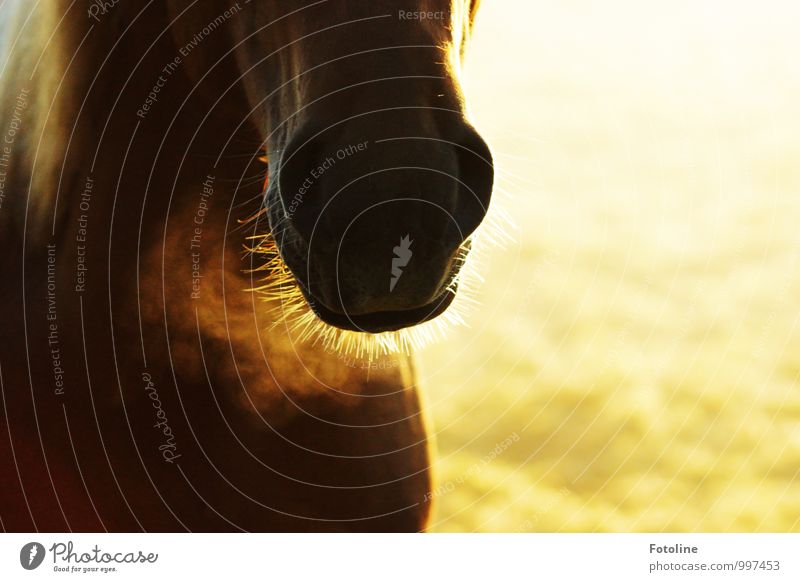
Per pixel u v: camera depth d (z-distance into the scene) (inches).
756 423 280.5
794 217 433.7
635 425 279.7
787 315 343.3
